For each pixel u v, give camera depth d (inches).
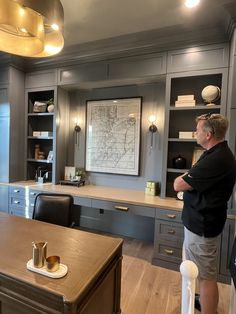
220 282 85.7
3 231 62.7
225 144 61.0
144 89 120.7
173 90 110.3
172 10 82.8
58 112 130.1
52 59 124.4
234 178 60.0
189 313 23.7
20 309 41.6
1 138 134.8
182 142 111.0
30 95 142.0
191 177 59.4
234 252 47.3
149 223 122.4
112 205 104.8
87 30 98.2
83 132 137.1
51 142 146.9
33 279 40.8
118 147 127.0
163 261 95.3
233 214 82.7
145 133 121.4
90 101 133.2
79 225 139.3
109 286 51.6
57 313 38.0
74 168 133.6
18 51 59.6
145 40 101.5
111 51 109.8
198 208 59.9
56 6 46.5
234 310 49.5
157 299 75.2
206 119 61.9
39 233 61.8
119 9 83.0
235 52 81.9
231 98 83.3
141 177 123.0
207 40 93.1
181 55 98.1
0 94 133.0
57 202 81.7
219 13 82.7
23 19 47.6
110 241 57.8
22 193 127.6
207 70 93.7
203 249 59.9
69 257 49.1
